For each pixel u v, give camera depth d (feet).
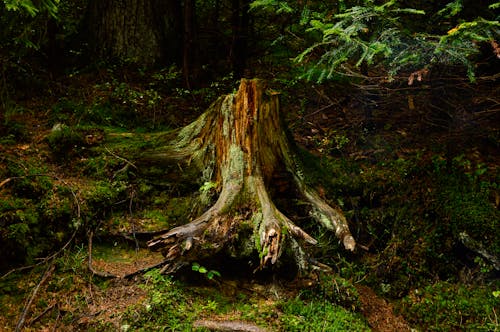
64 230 12.23
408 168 15.46
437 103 17.58
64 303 10.55
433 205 14.43
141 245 12.69
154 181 14.23
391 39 11.66
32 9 12.09
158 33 21.79
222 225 11.64
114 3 21.15
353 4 14.46
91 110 17.29
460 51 11.01
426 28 14.33
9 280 10.84
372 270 13.93
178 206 13.84
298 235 11.64
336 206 14.35
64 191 12.76
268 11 23.32
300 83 20.99
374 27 12.82
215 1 26.43
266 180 13.09
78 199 12.73
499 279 12.91
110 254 12.30
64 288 10.91
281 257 11.73
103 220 12.96
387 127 17.84
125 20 21.16
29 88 18.24
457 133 16.62
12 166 12.94
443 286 13.07
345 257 14.17
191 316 10.43
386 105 18.33
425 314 12.51
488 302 12.30
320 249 13.69
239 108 12.82
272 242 11.06
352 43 11.77
